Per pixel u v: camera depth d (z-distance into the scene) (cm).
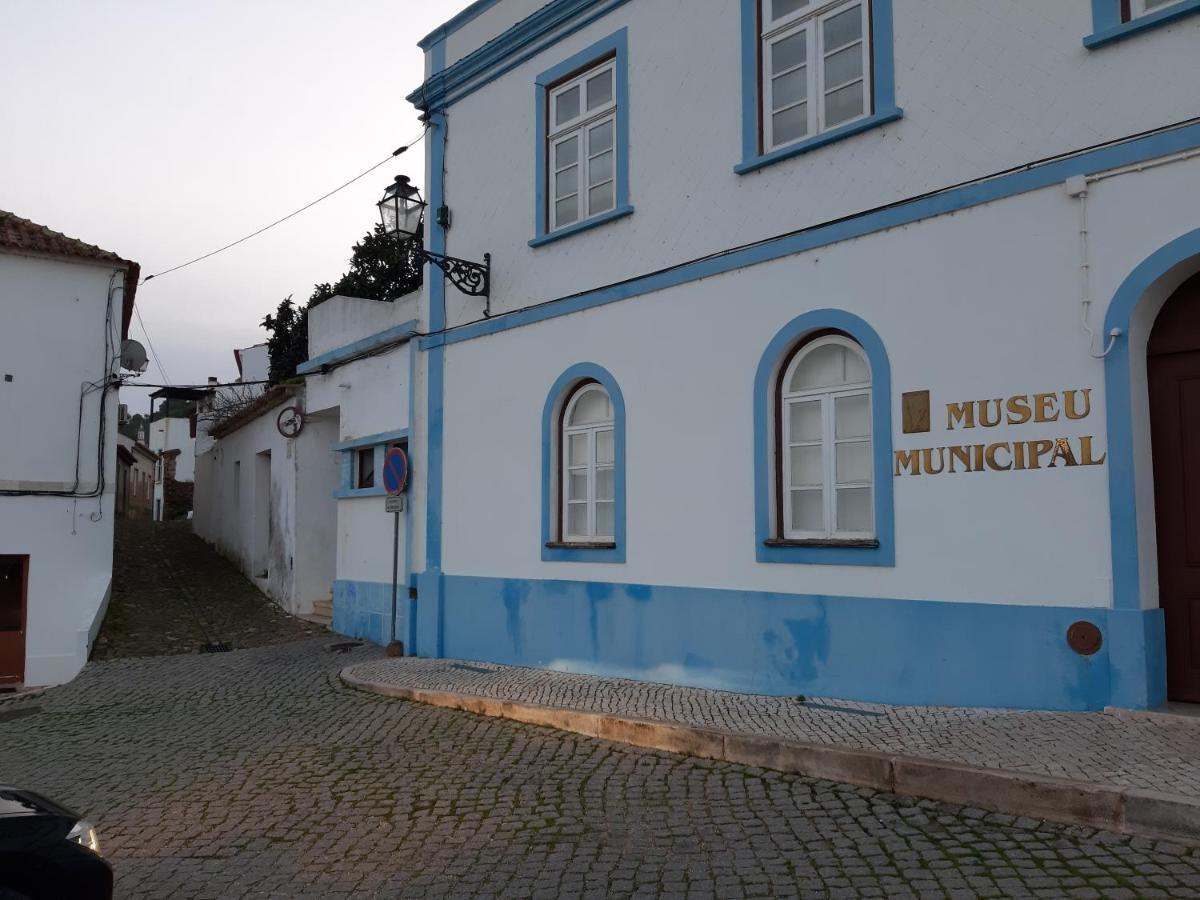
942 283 680
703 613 816
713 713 709
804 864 465
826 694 729
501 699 815
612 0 936
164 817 606
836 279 740
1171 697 603
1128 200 600
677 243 864
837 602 726
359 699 918
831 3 770
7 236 1348
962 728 604
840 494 746
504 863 496
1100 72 616
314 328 1491
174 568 1986
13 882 340
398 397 1218
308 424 1558
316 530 1562
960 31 684
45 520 1344
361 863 510
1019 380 639
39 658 1252
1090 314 611
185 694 1021
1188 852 442
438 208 1140
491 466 1044
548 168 1018
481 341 1068
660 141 886
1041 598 624
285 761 722
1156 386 619
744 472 794
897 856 466
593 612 913
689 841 507
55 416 1367
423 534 1136
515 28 1033
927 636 675
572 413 974
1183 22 585
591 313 938
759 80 817
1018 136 651
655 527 861
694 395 836
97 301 1413
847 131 737
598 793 595
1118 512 595
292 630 1416
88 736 869
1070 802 484
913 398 689
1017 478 638
